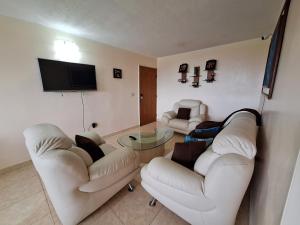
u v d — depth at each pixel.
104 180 1.20
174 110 3.86
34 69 2.14
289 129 0.62
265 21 2.09
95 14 1.85
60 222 1.23
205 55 3.52
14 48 1.94
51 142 1.02
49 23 2.10
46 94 2.31
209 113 3.66
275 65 1.16
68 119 2.65
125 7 1.70
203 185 0.97
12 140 2.04
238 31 2.46
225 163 0.83
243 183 0.82
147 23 2.12
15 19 1.91
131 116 3.97
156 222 1.23
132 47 3.37
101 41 2.93
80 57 2.67
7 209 1.36
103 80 3.13
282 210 0.53
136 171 1.53
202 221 1.02
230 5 1.68
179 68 4.04
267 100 1.51
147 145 2.04
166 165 1.15
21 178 1.82
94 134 1.96
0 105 1.91
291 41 0.81
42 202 1.43
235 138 0.89
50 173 0.96
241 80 3.10
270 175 0.84
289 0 1.02
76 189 1.07
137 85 4.02
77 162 1.04
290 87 0.70
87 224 1.21
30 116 2.17
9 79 1.94
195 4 1.66
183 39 2.83
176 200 1.07
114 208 1.36
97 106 3.10
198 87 3.77
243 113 1.69
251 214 1.22
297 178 0.42
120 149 1.49
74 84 2.57
